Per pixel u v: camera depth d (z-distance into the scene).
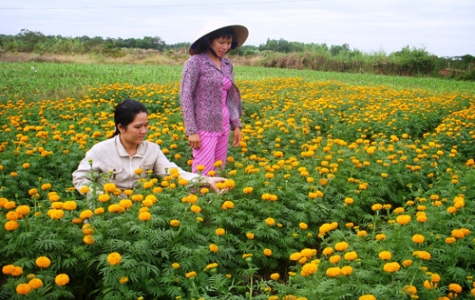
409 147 6.49
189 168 5.68
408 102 12.47
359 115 9.66
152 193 3.69
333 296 2.51
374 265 3.03
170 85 14.66
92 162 3.71
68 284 2.97
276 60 40.78
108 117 8.81
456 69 36.94
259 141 6.66
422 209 3.91
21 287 2.30
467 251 3.24
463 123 8.88
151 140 5.56
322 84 17.73
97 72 21.88
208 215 3.62
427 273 2.77
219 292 2.80
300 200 4.20
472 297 2.91
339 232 3.35
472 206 4.39
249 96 12.07
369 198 4.74
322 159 5.47
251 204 3.82
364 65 37.50
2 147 5.66
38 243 2.76
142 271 2.78
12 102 11.35
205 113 4.57
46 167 5.37
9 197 4.60
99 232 2.92
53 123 8.26
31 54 38.38
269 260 3.62
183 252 3.08
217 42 4.52
